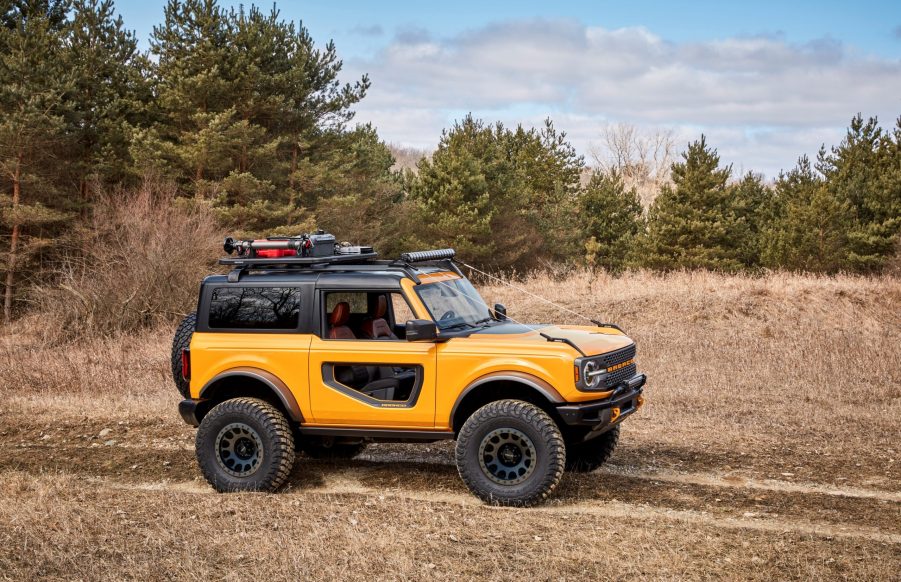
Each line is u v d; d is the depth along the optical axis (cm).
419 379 704
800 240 3403
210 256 2333
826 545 584
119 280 2095
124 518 649
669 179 8500
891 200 3412
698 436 938
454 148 3809
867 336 1708
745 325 1916
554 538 595
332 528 620
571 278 2577
